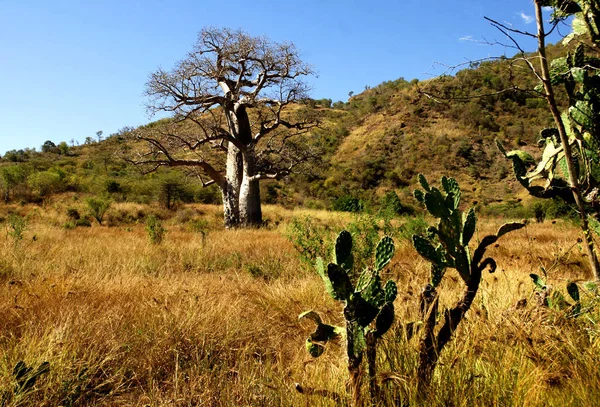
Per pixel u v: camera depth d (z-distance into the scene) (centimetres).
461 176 4647
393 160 5072
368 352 210
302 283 548
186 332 362
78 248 952
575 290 279
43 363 273
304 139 4566
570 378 221
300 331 401
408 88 6569
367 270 212
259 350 360
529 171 270
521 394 202
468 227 225
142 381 319
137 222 2316
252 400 264
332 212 2686
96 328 363
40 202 2794
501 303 341
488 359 241
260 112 2139
